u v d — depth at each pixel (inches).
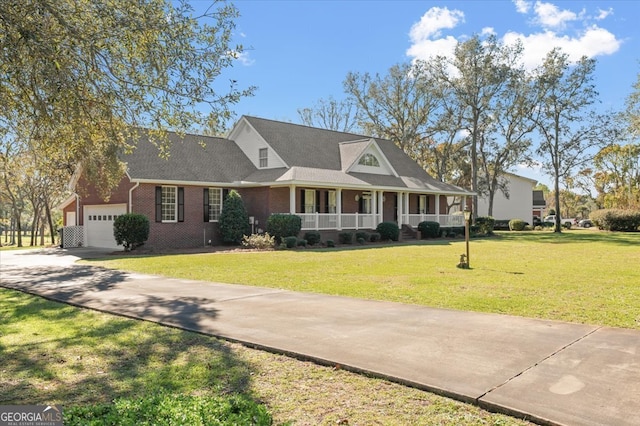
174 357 209.9
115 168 760.3
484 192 1774.1
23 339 243.1
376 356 202.2
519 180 2096.5
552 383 167.3
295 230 915.4
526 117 1523.1
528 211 2084.2
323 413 149.3
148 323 276.7
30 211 2209.6
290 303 328.8
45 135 318.0
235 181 982.4
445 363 191.5
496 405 149.4
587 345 215.5
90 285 429.1
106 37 272.5
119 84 299.6
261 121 1135.0
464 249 847.7
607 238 1190.3
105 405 143.8
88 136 324.5
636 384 165.5
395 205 1267.2
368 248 879.1
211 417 130.7
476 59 1438.2
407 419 144.4
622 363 188.9
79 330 261.6
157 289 400.2
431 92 1541.6
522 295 361.4
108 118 308.7
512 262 617.9
